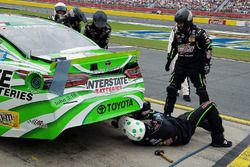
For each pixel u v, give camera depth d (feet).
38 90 11.21
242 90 24.25
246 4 114.83
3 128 12.19
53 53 13.20
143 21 94.17
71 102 11.52
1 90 12.03
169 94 16.39
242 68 32.94
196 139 14.70
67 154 12.70
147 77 27.12
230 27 87.04
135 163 12.21
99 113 12.15
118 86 13.12
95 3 139.95
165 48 44.45
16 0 130.11
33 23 14.90
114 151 13.11
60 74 11.35
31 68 11.68
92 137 14.39
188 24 15.19
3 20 14.58
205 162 12.57
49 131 11.15
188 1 124.26
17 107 11.71
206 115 13.85
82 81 11.92
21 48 12.78
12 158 12.22
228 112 19.01
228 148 13.97
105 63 12.55
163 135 13.28
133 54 13.62
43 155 12.54
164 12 120.88
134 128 12.89
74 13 20.43
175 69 16.33
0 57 12.55
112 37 54.60
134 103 13.39
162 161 12.46
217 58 38.42
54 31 14.74
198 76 15.98
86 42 15.10
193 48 15.53
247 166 12.43
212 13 111.24
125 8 127.75
